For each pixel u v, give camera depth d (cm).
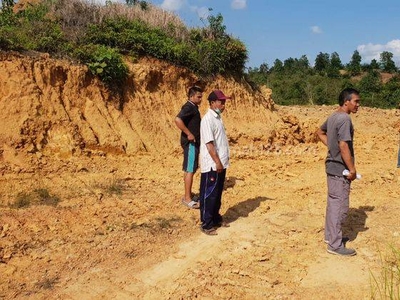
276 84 5294
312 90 4975
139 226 620
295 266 514
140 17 1336
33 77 924
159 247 568
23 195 670
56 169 805
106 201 693
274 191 805
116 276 494
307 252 549
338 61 9094
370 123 1753
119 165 891
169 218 655
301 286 473
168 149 1070
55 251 534
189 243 584
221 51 1402
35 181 739
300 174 935
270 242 582
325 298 447
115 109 1039
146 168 896
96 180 782
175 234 608
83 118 968
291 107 2111
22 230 572
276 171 953
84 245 554
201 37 1430
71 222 611
